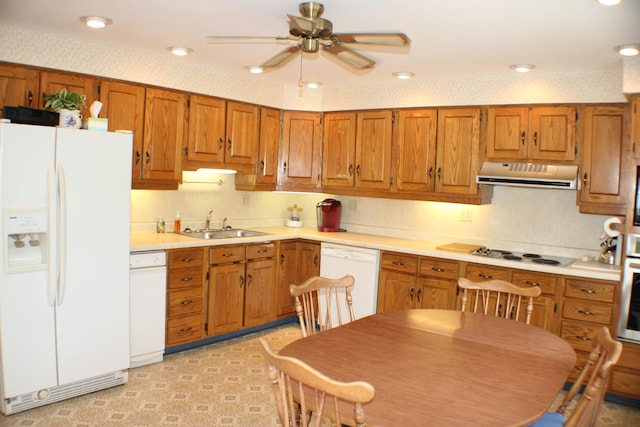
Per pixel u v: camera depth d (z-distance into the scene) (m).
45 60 3.33
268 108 4.80
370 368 1.91
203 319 4.09
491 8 2.50
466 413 1.56
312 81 4.62
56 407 3.02
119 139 3.20
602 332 2.06
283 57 2.71
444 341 2.25
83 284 3.09
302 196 5.60
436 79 4.29
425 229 4.78
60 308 3.00
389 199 4.92
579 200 3.74
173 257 3.82
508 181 3.90
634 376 3.32
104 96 3.61
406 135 4.47
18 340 2.85
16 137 2.77
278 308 4.73
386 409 1.57
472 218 4.52
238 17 2.86
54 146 2.91
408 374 1.86
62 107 3.06
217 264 4.14
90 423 2.85
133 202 4.21
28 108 2.89
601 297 3.40
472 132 4.14
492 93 4.05
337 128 4.88
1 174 2.73
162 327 3.78
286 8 2.67
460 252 4.01
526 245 4.25
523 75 3.91
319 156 5.01
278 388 1.61
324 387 1.40
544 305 3.59
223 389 3.38
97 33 3.30
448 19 2.70
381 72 4.12
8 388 2.83
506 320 2.65
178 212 4.52
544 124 3.84
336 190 4.93
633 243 3.27
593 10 2.45
